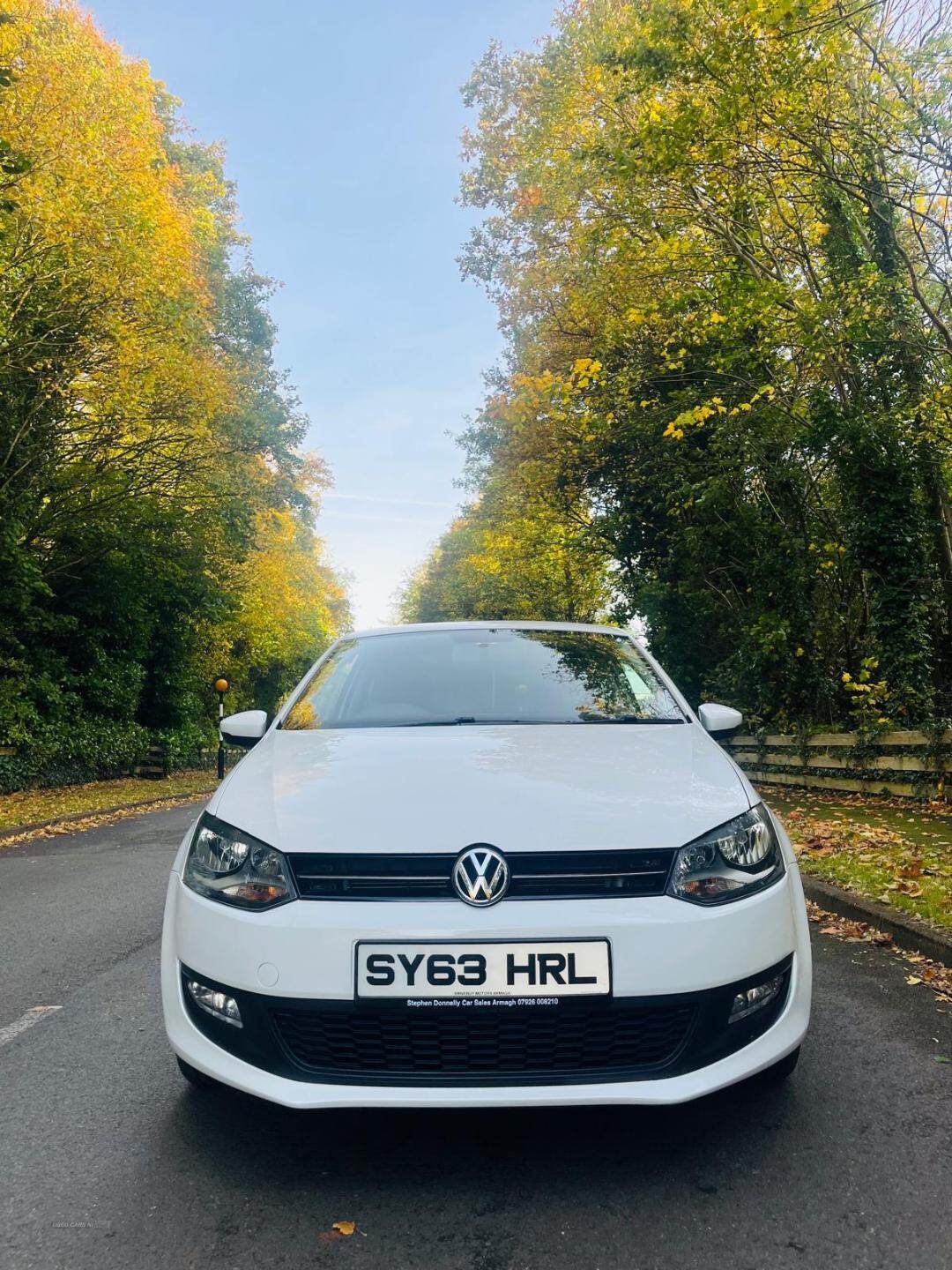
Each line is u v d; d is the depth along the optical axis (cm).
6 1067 335
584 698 378
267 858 255
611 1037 241
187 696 2925
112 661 2388
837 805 1094
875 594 1259
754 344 1359
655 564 2019
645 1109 288
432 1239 218
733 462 1497
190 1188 244
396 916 241
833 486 1469
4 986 449
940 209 988
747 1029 252
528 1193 238
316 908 245
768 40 886
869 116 962
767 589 1573
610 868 248
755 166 1109
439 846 247
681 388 1744
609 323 1641
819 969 441
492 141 1912
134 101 1384
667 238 1226
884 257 1175
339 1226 224
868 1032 352
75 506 1991
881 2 804
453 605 5266
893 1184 239
